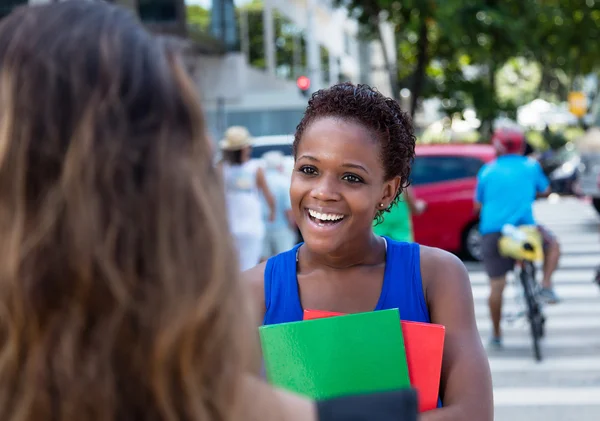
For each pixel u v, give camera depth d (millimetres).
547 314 9812
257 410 1145
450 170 12945
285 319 2352
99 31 1122
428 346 2096
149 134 1096
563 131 43531
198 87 1166
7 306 1054
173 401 1062
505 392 6852
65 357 1039
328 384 2000
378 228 6480
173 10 17359
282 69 39438
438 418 2088
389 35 25562
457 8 18641
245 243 7953
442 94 23156
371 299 2332
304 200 2332
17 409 1048
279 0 27859
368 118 2320
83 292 1050
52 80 1087
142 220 1073
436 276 2326
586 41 21438
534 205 25188
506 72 46906
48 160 1070
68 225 1053
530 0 20078
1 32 1135
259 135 25422
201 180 1119
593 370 7398
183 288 1073
